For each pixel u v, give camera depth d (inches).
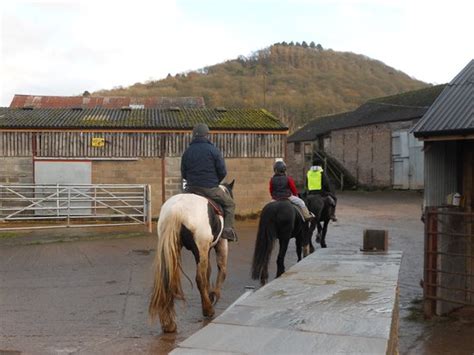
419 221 832.3
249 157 822.5
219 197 313.3
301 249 448.8
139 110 931.3
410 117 1364.4
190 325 296.0
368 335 171.5
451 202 350.9
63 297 362.3
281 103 2728.8
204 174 311.4
